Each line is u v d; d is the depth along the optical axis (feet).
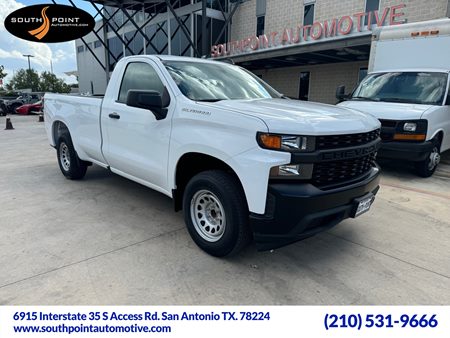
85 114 15.89
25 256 10.51
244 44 50.01
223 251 10.24
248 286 9.28
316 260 10.72
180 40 65.72
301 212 8.73
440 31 22.59
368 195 10.55
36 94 115.96
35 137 40.14
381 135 19.99
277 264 10.43
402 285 9.45
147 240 11.75
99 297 8.66
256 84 14.20
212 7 63.87
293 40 44.55
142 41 76.74
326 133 9.02
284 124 8.76
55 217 13.65
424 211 14.99
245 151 9.00
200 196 10.80
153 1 63.41
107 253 10.80
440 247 11.69
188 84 11.71
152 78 12.44
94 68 98.27
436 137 20.62
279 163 8.63
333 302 8.71
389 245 11.79
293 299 8.80
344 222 13.75
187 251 11.03
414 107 20.29
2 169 21.98
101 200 15.74
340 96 26.02
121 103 13.69
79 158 17.70
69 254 10.69
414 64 24.00
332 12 49.78
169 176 11.51
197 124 10.29
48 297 8.61
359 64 49.03
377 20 37.81
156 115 11.53
